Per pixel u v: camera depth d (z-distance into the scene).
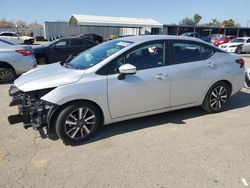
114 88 3.86
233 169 3.17
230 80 5.01
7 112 5.17
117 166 3.24
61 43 13.14
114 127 4.39
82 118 3.79
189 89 4.56
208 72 4.71
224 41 28.58
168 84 4.30
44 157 3.44
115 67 3.91
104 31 44.50
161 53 4.31
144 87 4.09
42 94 3.64
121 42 4.40
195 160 3.37
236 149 3.67
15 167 3.21
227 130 4.31
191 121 4.68
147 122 4.61
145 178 3.00
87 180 2.97
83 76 3.73
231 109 5.39
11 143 3.83
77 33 43.62
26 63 7.93
